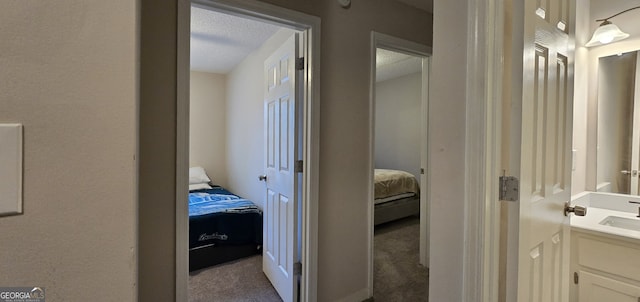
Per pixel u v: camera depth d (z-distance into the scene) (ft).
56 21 1.43
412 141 16.87
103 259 1.54
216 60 12.92
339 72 6.51
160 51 4.63
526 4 3.04
